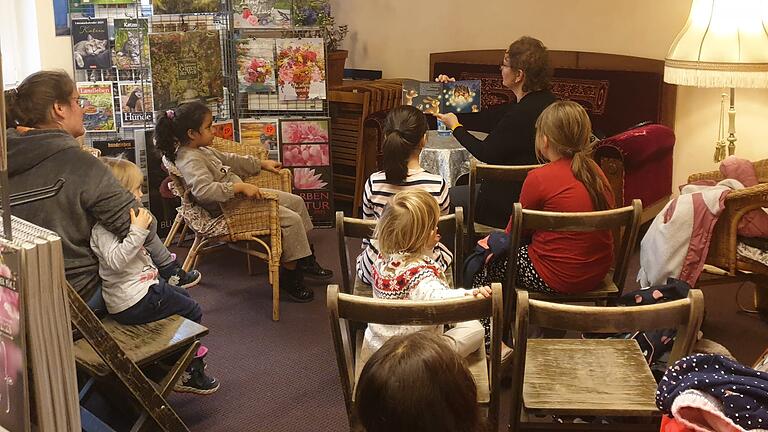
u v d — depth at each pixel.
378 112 5.57
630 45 5.30
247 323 3.90
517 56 3.65
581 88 5.39
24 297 1.66
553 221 2.71
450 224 2.87
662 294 2.88
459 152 4.50
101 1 4.72
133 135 4.91
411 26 6.20
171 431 2.58
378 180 3.20
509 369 3.08
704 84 4.27
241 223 3.91
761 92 4.86
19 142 2.51
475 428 1.22
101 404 3.09
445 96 4.73
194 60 4.74
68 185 2.55
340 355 2.08
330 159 5.21
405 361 1.21
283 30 5.06
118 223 2.60
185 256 4.75
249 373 3.41
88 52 4.80
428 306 1.99
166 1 4.66
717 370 1.84
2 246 1.67
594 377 2.26
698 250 3.38
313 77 5.09
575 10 5.46
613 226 2.76
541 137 3.01
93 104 4.82
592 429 2.23
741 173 3.85
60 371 1.77
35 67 4.93
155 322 2.78
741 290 4.29
